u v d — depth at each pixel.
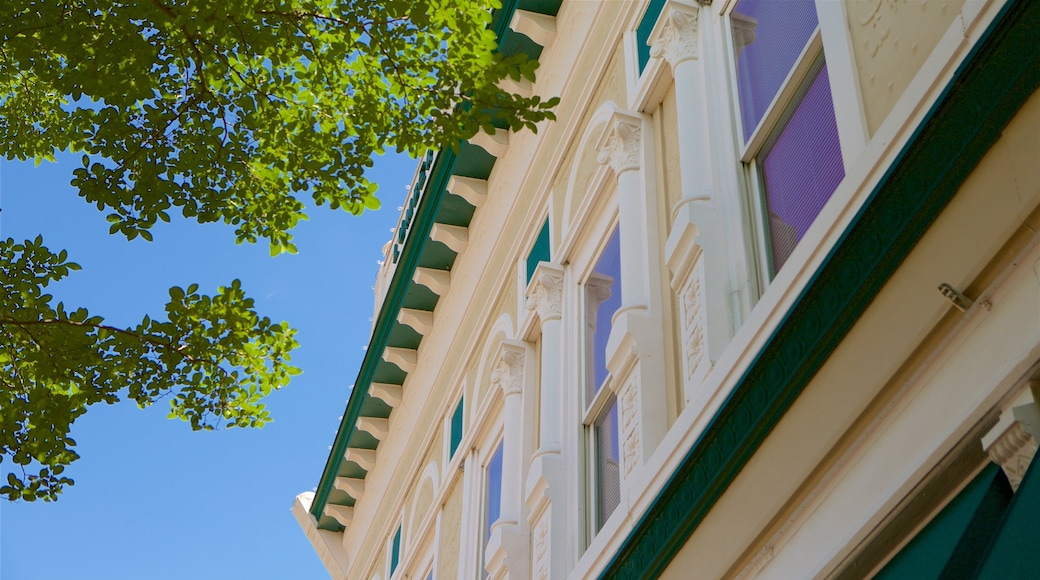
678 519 6.94
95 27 7.50
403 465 17.84
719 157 8.63
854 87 6.75
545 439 10.59
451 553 13.95
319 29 8.12
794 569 5.95
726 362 7.03
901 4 6.53
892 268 5.50
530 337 12.35
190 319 8.34
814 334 5.93
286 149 8.28
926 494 5.07
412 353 17.70
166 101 7.86
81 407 7.95
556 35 13.58
